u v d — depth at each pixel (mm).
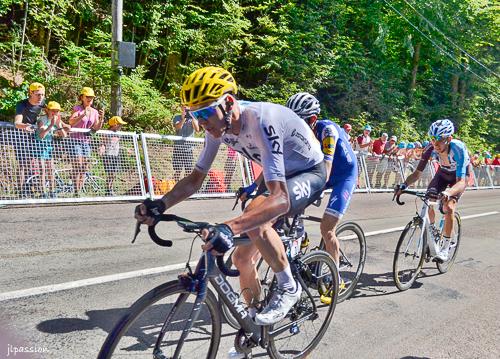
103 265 3371
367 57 15766
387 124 14797
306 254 2436
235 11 10703
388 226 6141
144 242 4078
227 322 2426
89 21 9594
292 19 12516
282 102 11414
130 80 8461
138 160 5902
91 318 2514
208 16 10938
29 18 8406
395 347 2598
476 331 2924
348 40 14117
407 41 16234
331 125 3062
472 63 20719
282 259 2066
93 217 4770
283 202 1859
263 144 1933
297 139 2148
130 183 5824
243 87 11836
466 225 6883
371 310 3145
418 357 2502
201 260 1812
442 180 4270
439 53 17875
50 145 5094
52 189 5145
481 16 19609
